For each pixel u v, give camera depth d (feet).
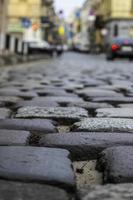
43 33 242.99
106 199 6.47
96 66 67.36
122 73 46.34
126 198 6.50
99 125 12.48
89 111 16.31
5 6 120.47
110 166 8.27
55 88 25.95
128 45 99.45
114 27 209.46
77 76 39.96
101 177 8.32
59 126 13.42
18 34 214.48
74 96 21.67
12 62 71.77
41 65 69.26
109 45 104.53
